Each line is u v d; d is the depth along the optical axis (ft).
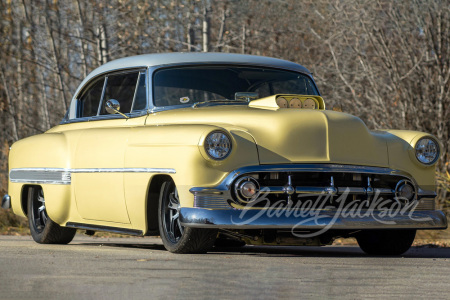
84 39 81.76
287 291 20.93
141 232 32.91
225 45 81.15
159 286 21.44
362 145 31.91
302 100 34.37
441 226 32.91
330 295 20.48
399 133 33.60
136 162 32.53
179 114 33.81
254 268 25.77
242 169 29.94
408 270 26.32
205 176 29.89
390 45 71.67
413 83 67.67
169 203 31.96
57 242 40.40
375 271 25.76
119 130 34.53
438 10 67.87
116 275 23.61
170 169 30.78
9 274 23.85
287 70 39.09
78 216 36.88
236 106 34.22
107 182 34.27
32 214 41.29
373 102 72.59
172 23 83.56
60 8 85.71
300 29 82.28
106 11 82.94
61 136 38.29
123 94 37.01
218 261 27.89
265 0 83.30
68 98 87.15
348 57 78.69
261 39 82.94
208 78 36.52
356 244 49.11
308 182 30.89
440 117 64.80
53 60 84.28
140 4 82.58
